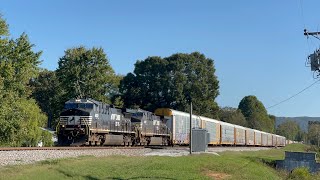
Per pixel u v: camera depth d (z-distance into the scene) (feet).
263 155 176.55
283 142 387.14
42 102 337.11
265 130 450.71
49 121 326.24
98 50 237.04
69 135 114.52
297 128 591.37
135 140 142.61
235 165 101.14
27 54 167.94
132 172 71.56
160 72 286.66
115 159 87.25
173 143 164.76
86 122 113.91
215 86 301.22
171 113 165.58
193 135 130.93
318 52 115.75
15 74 164.66
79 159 80.07
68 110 116.88
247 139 250.37
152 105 281.95
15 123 154.92
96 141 118.62
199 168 88.07
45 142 183.73
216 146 196.54
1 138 154.20
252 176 90.43
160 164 83.25
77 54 236.43
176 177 71.87
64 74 234.58
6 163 65.16
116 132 129.18
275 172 126.72
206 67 298.76
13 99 157.17
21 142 167.22
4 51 162.20
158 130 156.25
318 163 147.84
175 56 289.53
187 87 286.66
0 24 159.74
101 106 122.31
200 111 290.76
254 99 479.41
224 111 403.95
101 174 66.23
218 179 79.00
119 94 287.69
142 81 287.89
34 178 54.34
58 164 69.51
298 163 148.77
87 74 233.55
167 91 282.56
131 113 145.28
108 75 242.99
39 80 341.00
